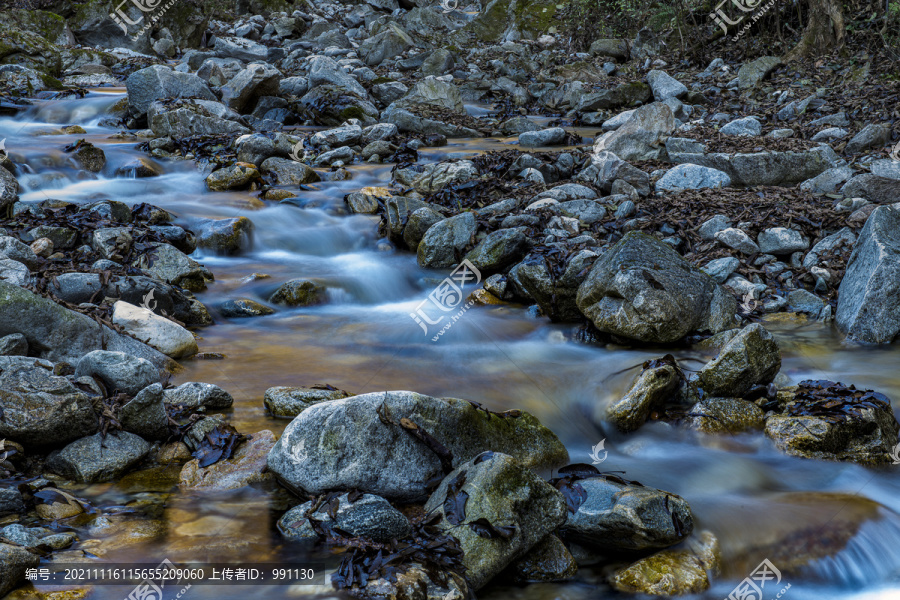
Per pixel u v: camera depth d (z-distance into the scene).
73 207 7.47
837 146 10.66
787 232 7.24
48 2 18.91
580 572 3.27
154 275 6.42
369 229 8.46
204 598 2.84
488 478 3.22
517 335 6.03
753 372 4.76
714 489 3.92
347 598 2.85
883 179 8.12
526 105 16.66
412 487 3.49
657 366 4.78
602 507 3.33
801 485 4.00
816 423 4.28
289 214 8.80
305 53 20.50
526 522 3.21
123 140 11.46
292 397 4.44
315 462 3.40
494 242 7.11
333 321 6.36
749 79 15.21
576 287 6.11
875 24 16.22
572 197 8.77
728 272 6.76
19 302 4.40
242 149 10.34
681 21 18.38
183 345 5.27
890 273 5.76
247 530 3.27
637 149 10.81
